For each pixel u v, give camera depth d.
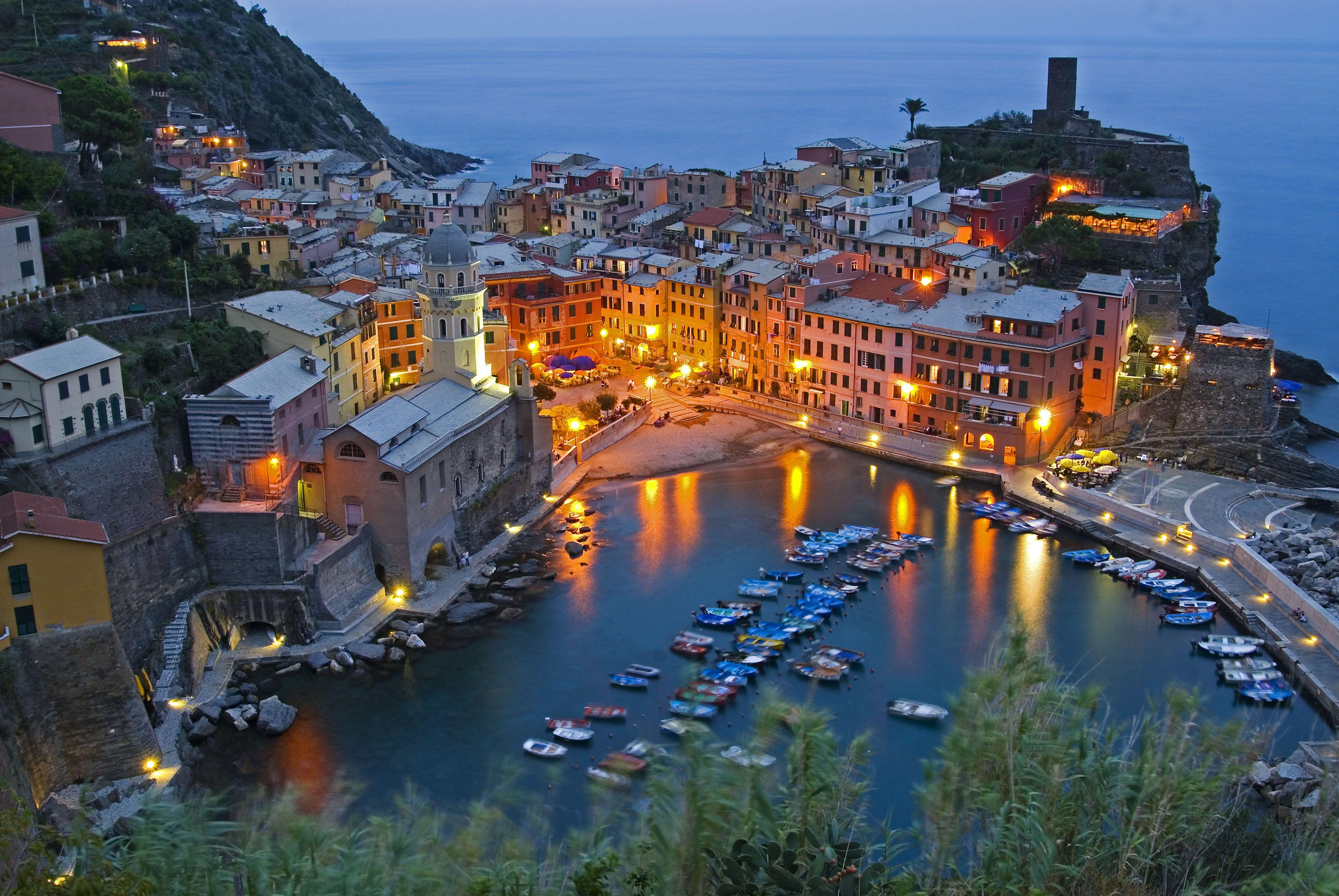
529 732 98.56
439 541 130.25
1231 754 45.38
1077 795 43.41
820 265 186.25
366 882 40.69
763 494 155.50
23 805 48.59
